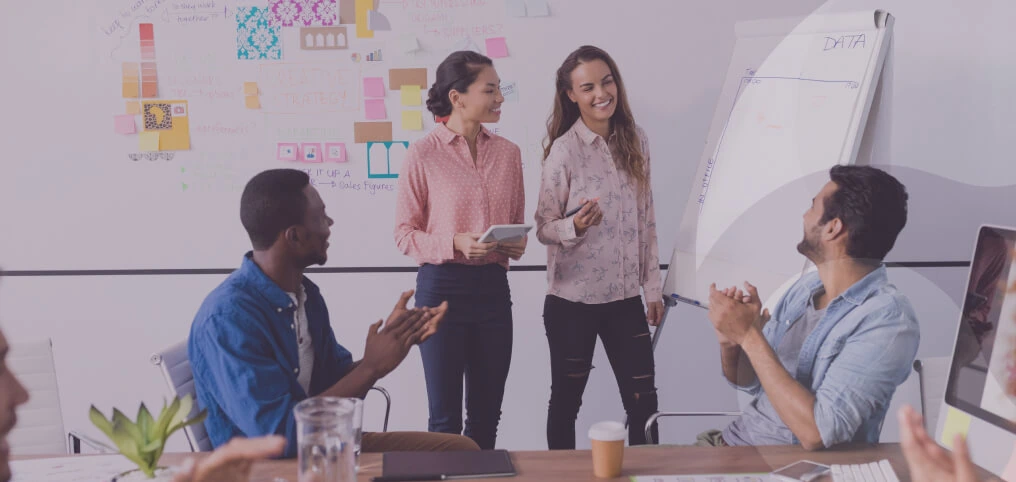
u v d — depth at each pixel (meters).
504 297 2.76
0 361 0.98
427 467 1.42
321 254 1.87
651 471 1.39
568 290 2.77
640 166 2.84
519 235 2.54
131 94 3.33
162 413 1.23
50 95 3.33
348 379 1.75
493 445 2.80
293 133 3.35
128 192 3.36
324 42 3.32
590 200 2.65
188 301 3.40
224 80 3.33
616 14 3.33
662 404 3.46
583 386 2.83
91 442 2.12
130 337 3.40
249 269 1.79
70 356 3.39
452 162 2.76
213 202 3.37
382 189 3.36
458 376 2.72
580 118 2.84
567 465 1.45
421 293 2.72
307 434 1.14
